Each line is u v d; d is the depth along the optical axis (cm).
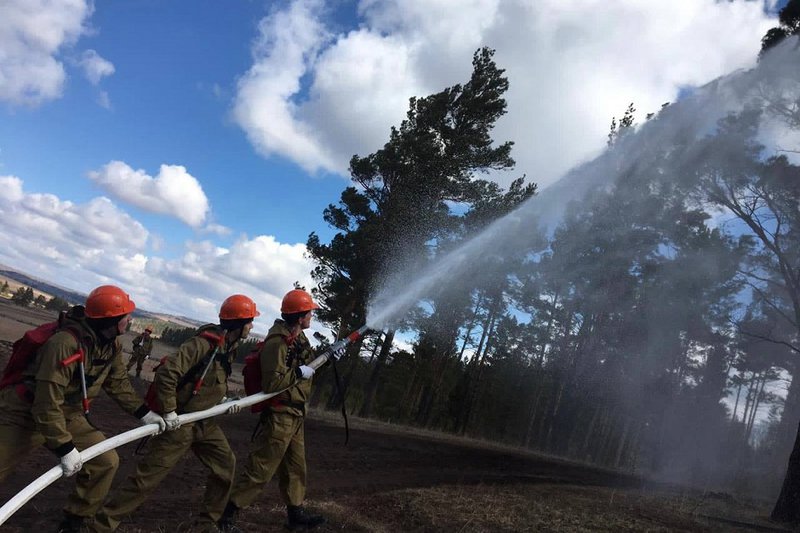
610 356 2767
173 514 473
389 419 2867
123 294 365
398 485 805
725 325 1869
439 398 4225
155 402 385
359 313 2452
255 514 509
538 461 1803
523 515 694
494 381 3897
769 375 3269
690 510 999
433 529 565
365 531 520
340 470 866
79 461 325
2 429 325
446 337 2367
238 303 422
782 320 1692
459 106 2389
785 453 3125
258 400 431
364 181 2525
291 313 454
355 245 2338
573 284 2286
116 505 382
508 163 2362
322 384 2734
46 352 323
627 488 1405
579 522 705
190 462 699
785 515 1091
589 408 3206
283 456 461
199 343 402
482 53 2395
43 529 401
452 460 1293
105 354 358
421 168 2284
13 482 514
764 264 1544
